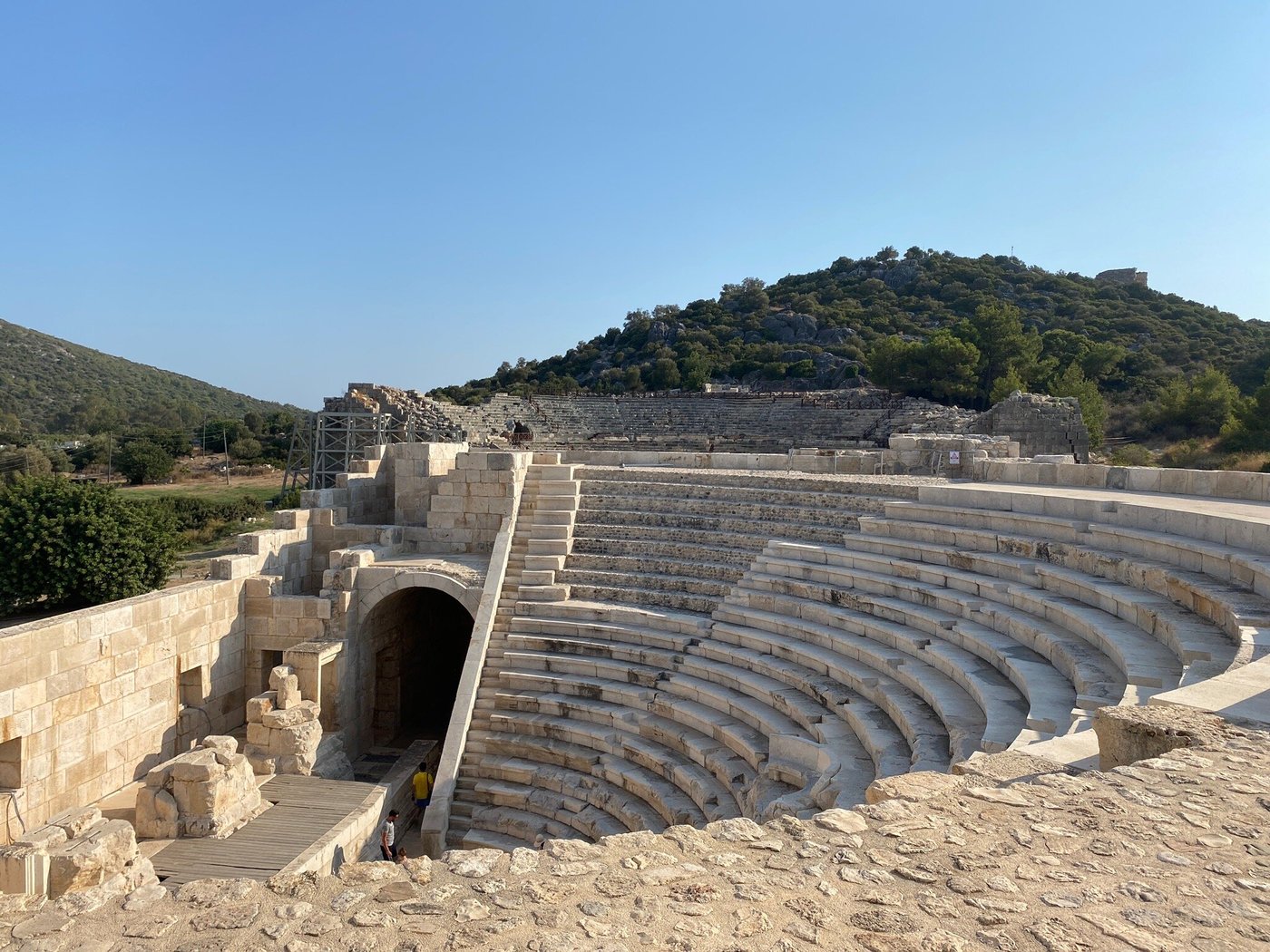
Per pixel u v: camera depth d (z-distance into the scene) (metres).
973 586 14.31
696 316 127.69
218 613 19.69
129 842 12.04
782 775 12.13
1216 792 5.64
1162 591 11.52
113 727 16.55
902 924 4.32
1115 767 6.50
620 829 14.27
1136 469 18.77
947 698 11.20
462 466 23.17
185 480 87.19
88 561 31.20
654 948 4.15
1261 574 10.33
